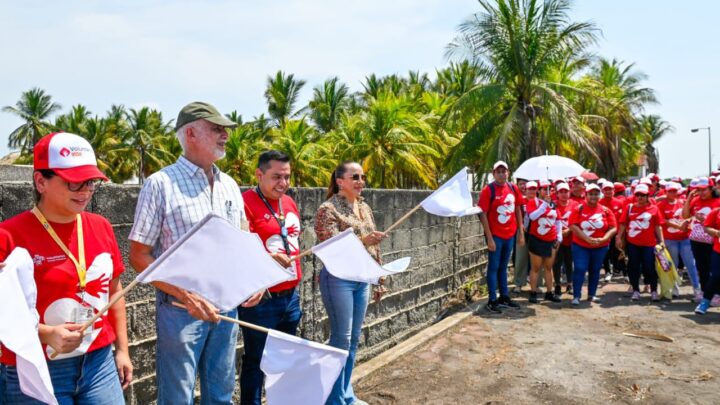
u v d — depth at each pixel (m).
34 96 49.97
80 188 2.06
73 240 2.13
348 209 3.94
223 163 35.53
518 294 8.78
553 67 19.66
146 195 2.63
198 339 2.71
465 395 4.49
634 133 30.50
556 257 8.56
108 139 48.72
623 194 10.34
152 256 2.70
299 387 2.46
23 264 1.86
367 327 5.55
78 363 2.13
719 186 7.79
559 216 8.45
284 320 3.51
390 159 27.72
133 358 3.26
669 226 8.41
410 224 6.46
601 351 5.66
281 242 3.44
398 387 4.66
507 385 4.71
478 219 8.77
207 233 2.32
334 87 44.44
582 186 8.50
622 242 8.70
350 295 3.79
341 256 3.32
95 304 2.16
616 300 8.30
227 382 2.90
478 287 8.65
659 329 6.54
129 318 3.23
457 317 6.89
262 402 4.15
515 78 19.69
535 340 6.06
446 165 20.67
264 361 2.42
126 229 3.23
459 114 19.56
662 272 8.12
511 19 18.41
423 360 5.38
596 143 21.45
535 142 19.19
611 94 30.73
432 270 7.07
